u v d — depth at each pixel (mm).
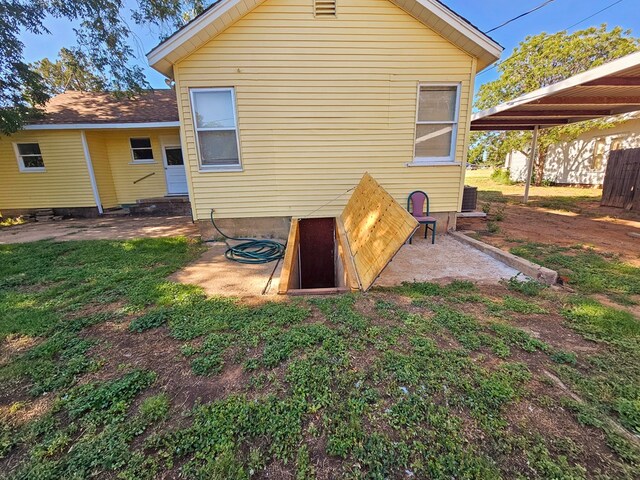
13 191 9422
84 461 1421
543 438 1494
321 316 2799
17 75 8031
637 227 6395
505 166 20844
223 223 5895
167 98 11086
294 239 4914
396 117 5566
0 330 2639
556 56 13938
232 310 2953
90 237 6613
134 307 3055
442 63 5355
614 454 1418
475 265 4250
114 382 1946
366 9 5082
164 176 10516
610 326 2527
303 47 5168
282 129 5484
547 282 3584
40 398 1843
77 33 8547
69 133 9133
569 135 14109
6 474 1379
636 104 6316
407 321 2625
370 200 4441
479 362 2080
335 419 1617
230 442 1489
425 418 1616
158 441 1503
